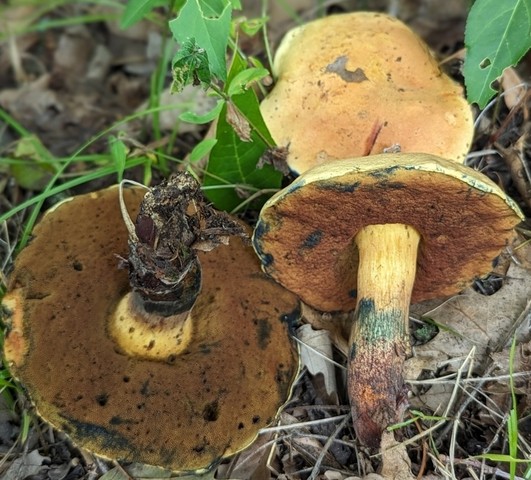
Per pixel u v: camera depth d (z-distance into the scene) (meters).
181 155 0.37
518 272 0.29
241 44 0.39
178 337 0.24
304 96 0.29
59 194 0.34
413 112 0.27
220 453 0.23
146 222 0.21
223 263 0.27
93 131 0.42
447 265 0.27
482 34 0.26
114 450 0.22
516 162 0.31
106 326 0.24
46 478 0.25
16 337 0.23
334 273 0.27
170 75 0.43
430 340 0.28
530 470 0.23
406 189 0.21
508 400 0.26
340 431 0.26
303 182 0.21
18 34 0.48
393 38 0.29
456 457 0.25
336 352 0.29
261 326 0.26
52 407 0.22
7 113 0.43
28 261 0.24
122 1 0.49
